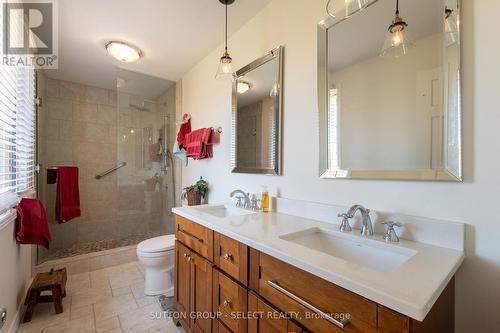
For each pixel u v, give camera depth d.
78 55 2.36
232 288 1.09
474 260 0.84
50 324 1.62
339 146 1.25
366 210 1.08
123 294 2.01
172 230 2.92
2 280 1.33
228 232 1.12
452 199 0.90
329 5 1.29
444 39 0.91
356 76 1.19
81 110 3.12
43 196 2.69
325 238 1.16
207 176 2.39
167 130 3.00
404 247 0.90
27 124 1.95
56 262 2.34
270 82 1.65
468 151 0.86
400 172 1.03
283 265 0.85
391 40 1.01
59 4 1.62
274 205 1.60
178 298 1.62
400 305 0.55
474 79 0.85
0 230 1.28
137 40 2.09
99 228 3.17
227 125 2.10
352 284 0.64
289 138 1.52
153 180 2.97
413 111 1.00
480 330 0.83
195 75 2.62
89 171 3.15
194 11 1.72
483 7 0.83
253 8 1.71
